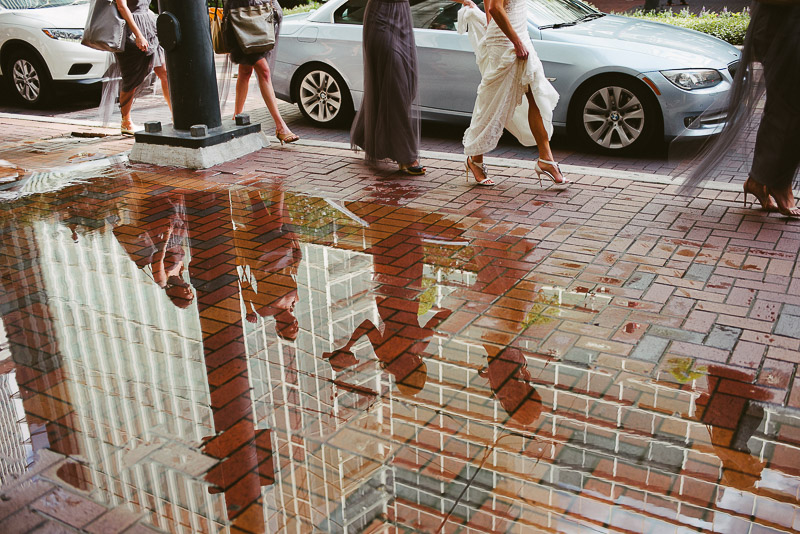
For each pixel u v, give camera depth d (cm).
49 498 248
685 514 233
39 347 346
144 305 388
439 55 733
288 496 245
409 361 329
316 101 827
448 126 838
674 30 744
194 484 253
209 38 655
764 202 496
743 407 288
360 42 775
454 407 294
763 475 251
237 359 334
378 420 287
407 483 251
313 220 509
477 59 554
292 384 313
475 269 422
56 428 286
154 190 584
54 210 541
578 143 739
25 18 957
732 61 685
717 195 534
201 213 528
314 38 803
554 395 300
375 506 239
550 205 525
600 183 571
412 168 605
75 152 721
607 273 411
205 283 414
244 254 454
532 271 416
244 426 285
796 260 421
